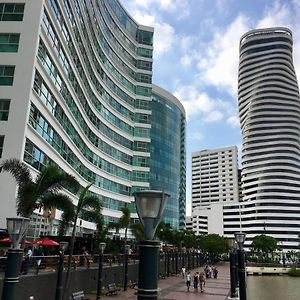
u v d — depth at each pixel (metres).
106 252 39.62
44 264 24.39
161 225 59.75
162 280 48.88
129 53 77.44
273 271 100.75
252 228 174.12
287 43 197.38
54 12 37.47
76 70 47.94
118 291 32.38
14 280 11.32
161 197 7.00
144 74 79.38
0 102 30.03
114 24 71.81
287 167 174.88
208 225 193.00
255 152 182.88
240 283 23.45
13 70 30.81
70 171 46.75
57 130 40.19
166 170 114.50
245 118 193.75
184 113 140.12
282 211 169.75
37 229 34.03
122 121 72.25
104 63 65.75
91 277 30.23
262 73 192.62
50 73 37.28
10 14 32.44
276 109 184.75
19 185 22.75
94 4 58.41
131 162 73.62
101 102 64.06
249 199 181.88
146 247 6.53
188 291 37.34
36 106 32.53
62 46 41.06
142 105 77.50
